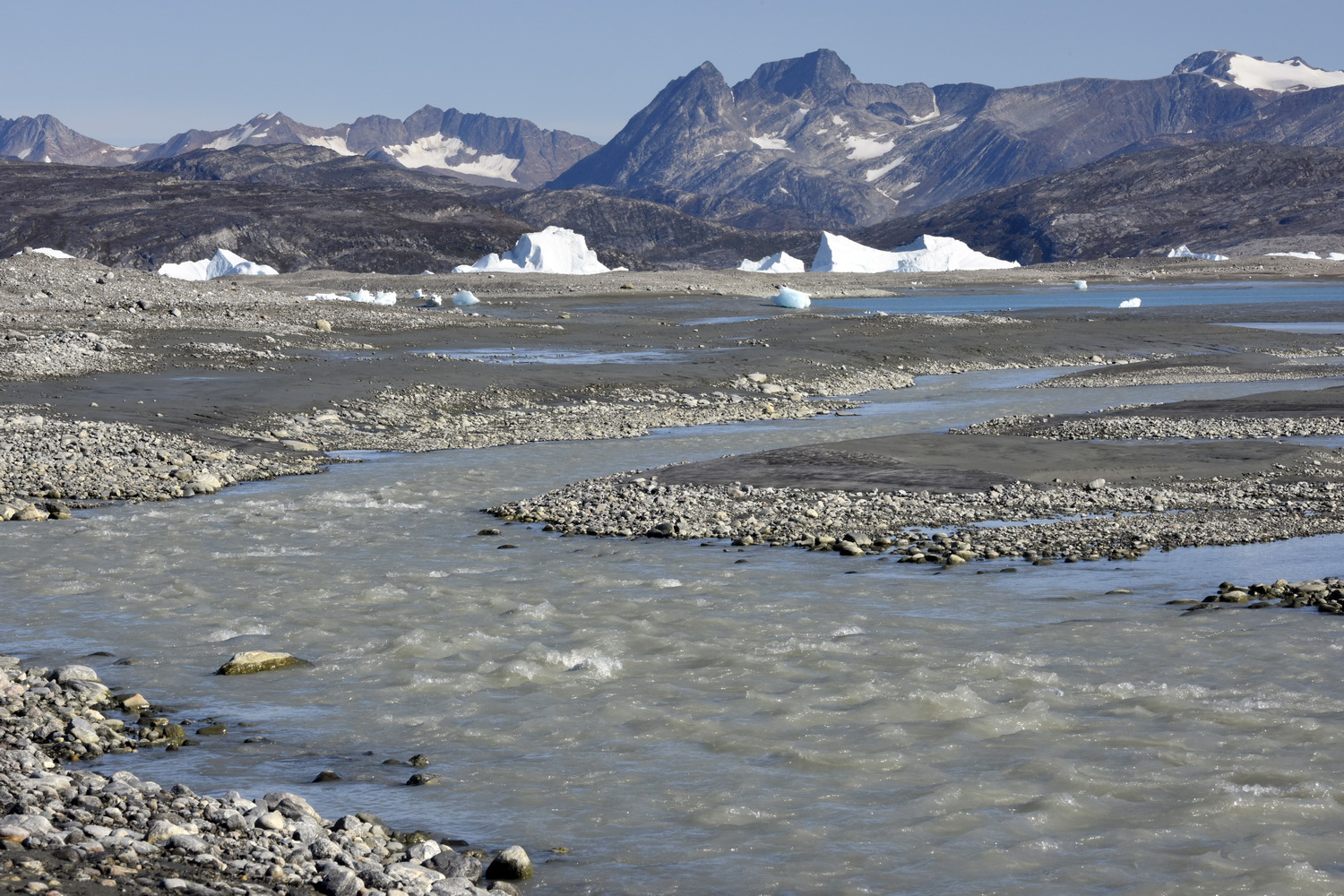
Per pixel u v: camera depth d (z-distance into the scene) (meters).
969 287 175.50
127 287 77.12
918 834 9.41
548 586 18.56
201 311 68.25
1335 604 16.38
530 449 36.22
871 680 13.45
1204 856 8.93
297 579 19.12
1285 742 11.30
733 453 34.72
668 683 13.52
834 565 20.03
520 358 58.31
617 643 15.24
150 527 23.88
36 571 19.70
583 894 8.39
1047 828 9.48
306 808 9.53
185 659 14.69
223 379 45.72
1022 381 58.53
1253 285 179.12
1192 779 10.43
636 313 98.25
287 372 48.44
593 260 189.38
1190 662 14.01
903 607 17.05
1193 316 100.06
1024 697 12.80
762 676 13.72
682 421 42.91
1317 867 8.71
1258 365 63.00
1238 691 12.89
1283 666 13.77
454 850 8.98
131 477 29.70
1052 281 188.75
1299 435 36.03
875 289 164.62
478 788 10.46
